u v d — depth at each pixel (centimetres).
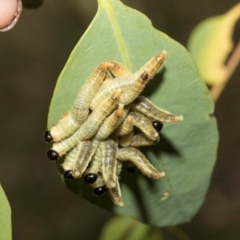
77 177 30
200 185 33
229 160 93
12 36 99
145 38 31
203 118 32
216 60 38
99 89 30
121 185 33
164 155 32
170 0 98
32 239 91
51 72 99
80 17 98
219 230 89
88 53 30
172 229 38
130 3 97
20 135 97
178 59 31
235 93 95
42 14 97
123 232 39
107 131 30
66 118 30
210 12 98
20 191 94
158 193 33
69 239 91
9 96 99
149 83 31
